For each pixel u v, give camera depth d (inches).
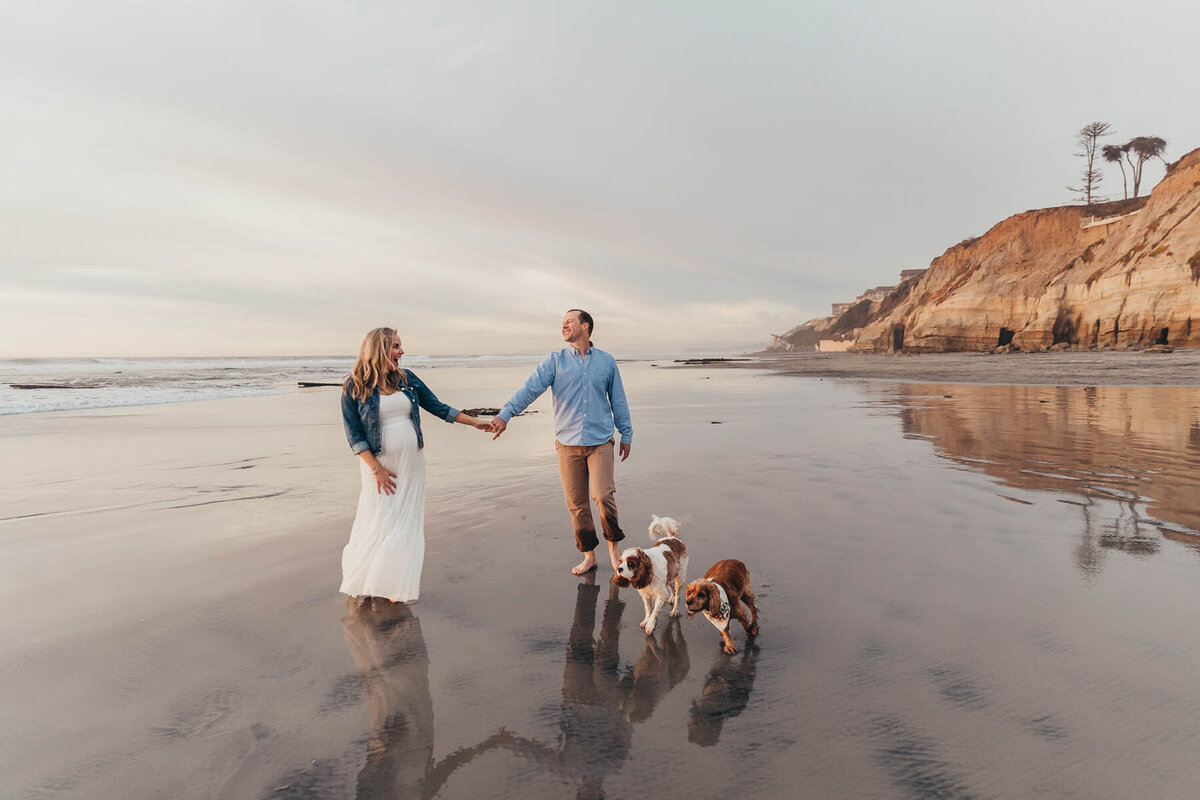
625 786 89.0
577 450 189.0
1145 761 91.3
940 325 2878.9
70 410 712.4
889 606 152.9
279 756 96.7
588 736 102.4
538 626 148.6
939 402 673.6
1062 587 161.2
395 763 95.0
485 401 821.9
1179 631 134.1
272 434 501.7
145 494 286.8
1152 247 2079.2
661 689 118.0
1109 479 284.7
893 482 293.3
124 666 126.3
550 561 196.4
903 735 99.8
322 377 1568.7
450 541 215.9
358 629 145.2
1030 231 2866.6
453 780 90.9
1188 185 2110.0
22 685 118.3
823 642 135.2
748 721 105.7
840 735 100.5
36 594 165.8
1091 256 2397.9
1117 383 840.3
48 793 87.3
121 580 176.6
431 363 3139.8
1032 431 436.5
